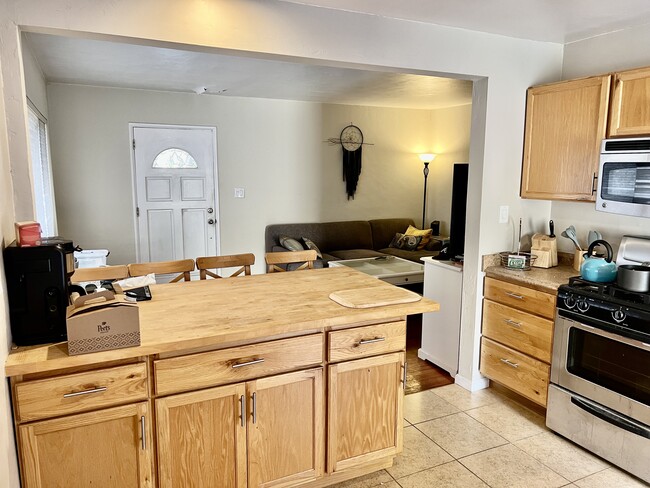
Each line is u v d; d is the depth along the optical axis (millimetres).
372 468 2365
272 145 6168
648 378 2189
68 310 1650
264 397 1976
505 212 3199
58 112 5043
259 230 6258
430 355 3740
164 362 1771
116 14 1997
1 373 1430
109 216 5430
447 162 6941
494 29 2840
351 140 6680
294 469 2096
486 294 3154
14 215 1886
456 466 2436
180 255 5848
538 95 3045
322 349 2072
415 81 4707
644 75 2477
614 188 2582
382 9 2461
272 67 4078
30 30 1915
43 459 1644
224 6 2193
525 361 2877
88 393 1667
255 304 2178
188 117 5656
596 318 2396
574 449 2592
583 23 2727
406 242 6578
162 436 1806
